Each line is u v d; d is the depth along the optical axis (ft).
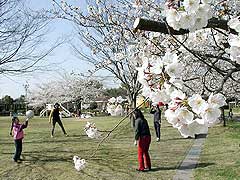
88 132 14.33
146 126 28.19
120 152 37.37
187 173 26.45
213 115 5.70
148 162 28.25
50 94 164.14
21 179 26.25
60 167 30.01
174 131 61.77
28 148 41.88
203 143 44.01
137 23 7.43
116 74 41.39
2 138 55.21
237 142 43.70
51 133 60.23
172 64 6.44
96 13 25.49
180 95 5.98
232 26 6.48
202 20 6.37
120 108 12.62
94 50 37.88
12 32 34.50
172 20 6.36
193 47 12.38
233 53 6.43
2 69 35.50
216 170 26.89
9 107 183.83
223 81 7.78
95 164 30.86
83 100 134.00
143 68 6.76
